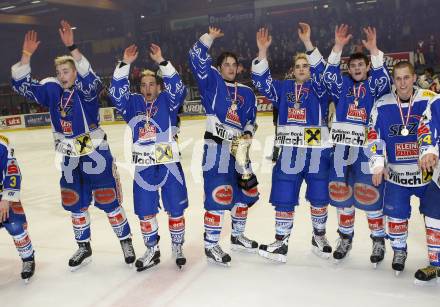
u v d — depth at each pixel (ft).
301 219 17.71
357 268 12.82
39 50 106.32
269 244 13.97
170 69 12.43
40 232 18.28
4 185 12.46
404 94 11.39
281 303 11.00
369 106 12.33
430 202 11.25
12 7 93.30
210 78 12.78
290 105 12.99
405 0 78.28
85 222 13.85
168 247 15.43
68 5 85.92
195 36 93.35
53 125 13.35
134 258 13.84
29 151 46.29
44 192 26.30
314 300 11.05
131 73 80.38
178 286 12.26
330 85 12.40
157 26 97.66
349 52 74.18
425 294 11.05
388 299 10.89
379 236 12.88
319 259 13.64
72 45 12.44
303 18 86.17
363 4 82.48
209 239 13.41
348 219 13.12
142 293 12.00
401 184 11.62
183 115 68.03
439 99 10.77
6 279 13.71
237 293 11.64
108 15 99.96
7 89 84.43
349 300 10.95
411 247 14.29
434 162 10.51
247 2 89.51
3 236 18.19
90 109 13.15
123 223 13.82
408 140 11.46
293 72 13.70
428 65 65.67
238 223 14.35
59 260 14.92
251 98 13.52
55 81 13.29
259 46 12.80
